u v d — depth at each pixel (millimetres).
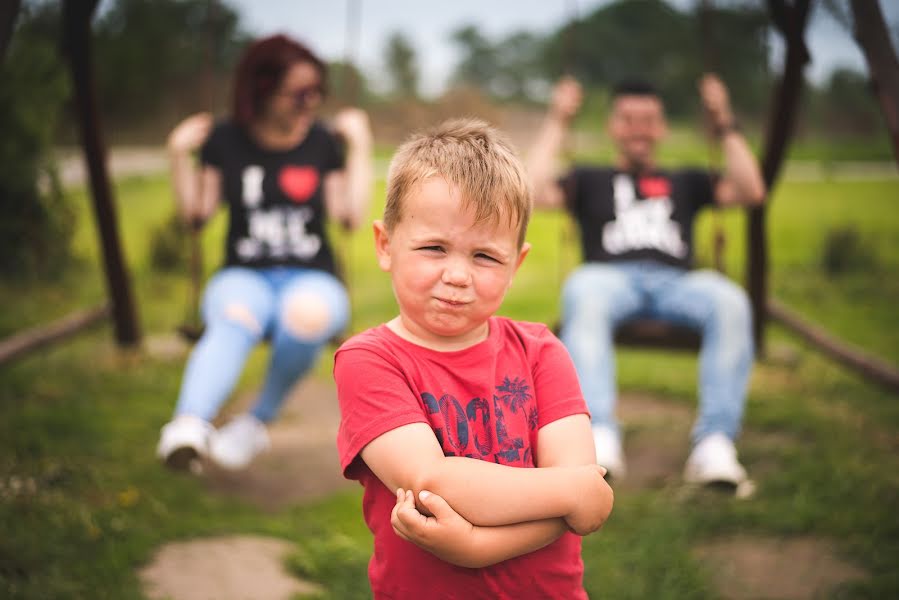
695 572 2979
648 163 4344
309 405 5324
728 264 9438
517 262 1602
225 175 3812
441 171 1491
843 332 6586
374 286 8805
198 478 3885
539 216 14492
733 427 3549
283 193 3773
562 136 4391
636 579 2941
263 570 2949
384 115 32500
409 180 1521
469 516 1390
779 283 8531
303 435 4699
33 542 2893
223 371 3326
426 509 1374
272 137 3865
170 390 5164
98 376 5309
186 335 3641
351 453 1505
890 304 7633
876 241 10734
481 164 1503
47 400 4777
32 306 7188
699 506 3566
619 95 4359
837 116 35344
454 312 1489
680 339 3814
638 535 3273
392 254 1555
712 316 3756
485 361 1583
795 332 5211
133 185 16000
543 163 4277
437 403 1531
